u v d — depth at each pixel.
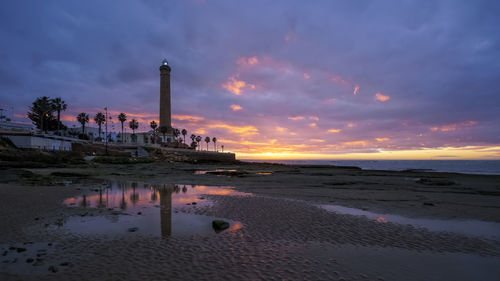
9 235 8.78
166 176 37.91
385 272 6.39
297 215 12.62
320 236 9.28
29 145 60.09
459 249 8.18
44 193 18.00
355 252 7.77
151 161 81.75
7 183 23.48
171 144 141.75
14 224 10.11
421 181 30.41
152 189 22.44
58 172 34.19
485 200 17.67
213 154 152.00
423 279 6.05
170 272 6.14
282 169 62.38
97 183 26.38
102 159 66.19
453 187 25.75
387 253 7.74
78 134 109.62
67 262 6.59
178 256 7.18
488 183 30.22
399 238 9.20
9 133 61.19
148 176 37.47
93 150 86.44
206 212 13.05
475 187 25.84
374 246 8.34
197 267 6.46
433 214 13.16
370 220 11.77
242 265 6.64
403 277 6.13
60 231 9.35
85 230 9.53
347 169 63.09
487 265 6.97
